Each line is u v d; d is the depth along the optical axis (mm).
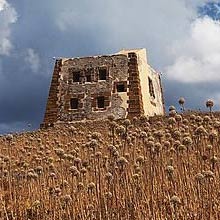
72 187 16734
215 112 29344
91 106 55906
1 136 36875
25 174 19812
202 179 14250
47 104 57438
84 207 15812
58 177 18922
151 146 16625
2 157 23281
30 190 18312
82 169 17344
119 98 55312
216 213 13406
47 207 16859
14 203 17609
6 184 19719
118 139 21938
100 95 56031
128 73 55938
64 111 56438
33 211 16953
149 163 16469
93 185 16078
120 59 56625
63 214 15820
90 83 56812
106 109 55281
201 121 22109
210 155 16578
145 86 58188
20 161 23359
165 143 18203
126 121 19156
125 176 15719
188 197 14469
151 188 15016
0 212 16750
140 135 20109
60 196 16391
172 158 17062
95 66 57250
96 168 17656
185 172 15609
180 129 20797
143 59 59094
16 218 16828
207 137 17906
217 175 15164
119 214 14875
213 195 13992
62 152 19328
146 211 14570
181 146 16688
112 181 15641
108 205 15117
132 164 18438
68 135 34250
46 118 56875
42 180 18891
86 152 21797
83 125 47844
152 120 35906
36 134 39812
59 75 58062
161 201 14992
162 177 15859
